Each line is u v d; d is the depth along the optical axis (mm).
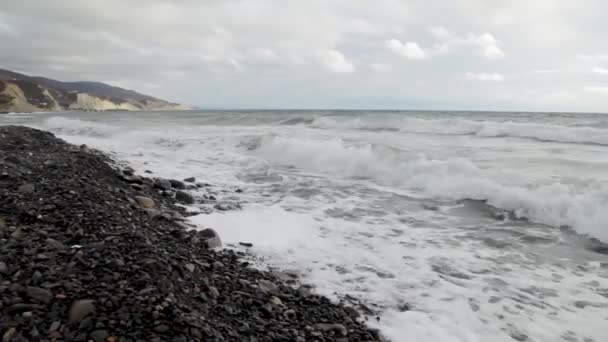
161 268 3617
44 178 6430
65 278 3199
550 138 15617
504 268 5055
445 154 11875
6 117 39312
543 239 6062
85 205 5191
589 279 4754
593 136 14648
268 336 3195
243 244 5566
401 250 5602
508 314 3969
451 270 4980
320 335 3385
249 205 7758
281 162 12445
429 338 3543
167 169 11164
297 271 4828
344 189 9117
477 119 27172
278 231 6227
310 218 6980
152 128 22641
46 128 23422
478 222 6855
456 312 3990
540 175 8727
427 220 6973
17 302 2789
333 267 4988
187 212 6973
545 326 3760
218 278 4078
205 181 9805
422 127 19688
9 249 3598
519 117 30750
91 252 3742
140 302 2967
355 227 6551
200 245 5129
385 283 4594
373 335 3551
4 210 4578
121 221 4984
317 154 12055
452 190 8469
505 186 7953
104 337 2564
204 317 3139
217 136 17328
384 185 9492
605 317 3914
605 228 6059
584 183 7766
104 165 8750
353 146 12203
